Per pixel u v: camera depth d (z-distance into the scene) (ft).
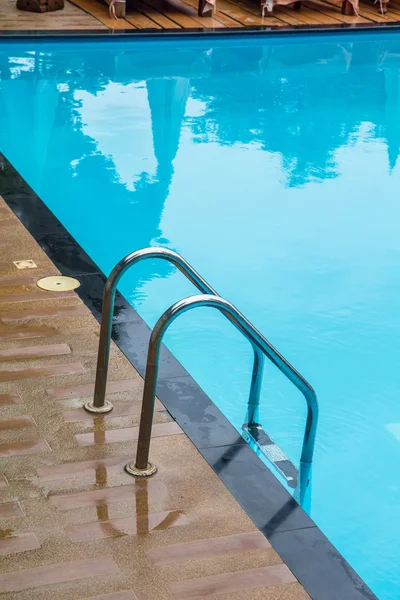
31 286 16.61
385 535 12.74
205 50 35.37
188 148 26.71
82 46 34.32
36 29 34.24
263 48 36.17
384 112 30.60
